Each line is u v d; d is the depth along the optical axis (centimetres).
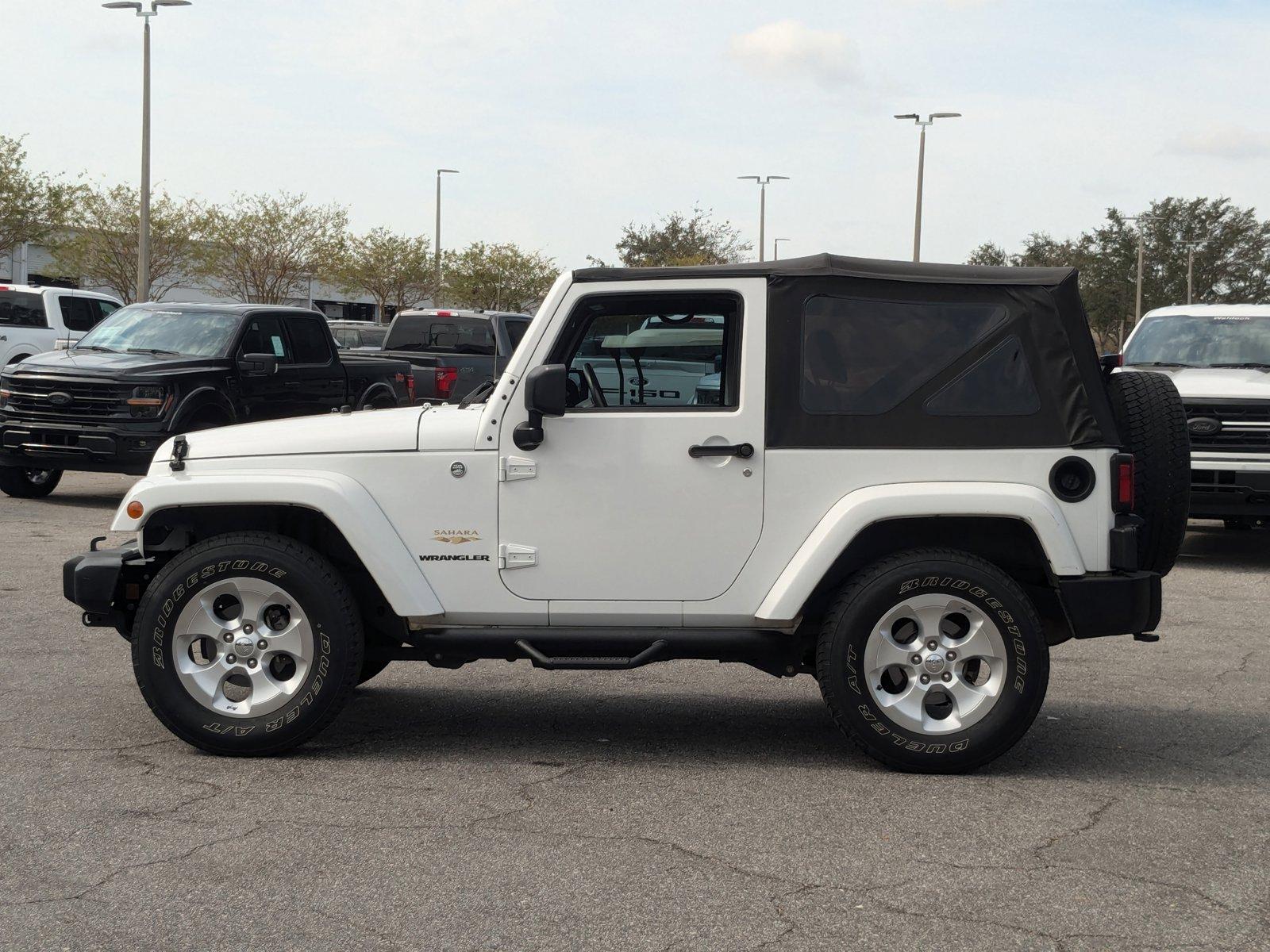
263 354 1403
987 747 518
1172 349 1259
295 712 531
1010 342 527
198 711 534
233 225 4909
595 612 533
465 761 540
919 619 521
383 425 541
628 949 358
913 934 370
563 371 510
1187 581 1080
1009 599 514
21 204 4050
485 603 534
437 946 360
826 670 522
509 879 408
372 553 527
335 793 493
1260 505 1103
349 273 5512
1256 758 556
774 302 526
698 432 526
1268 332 1263
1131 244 7212
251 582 530
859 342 528
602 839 445
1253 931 374
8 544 1105
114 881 403
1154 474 544
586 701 648
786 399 525
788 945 362
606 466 528
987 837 451
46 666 694
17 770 518
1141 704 658
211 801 482
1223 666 752
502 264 5966
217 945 359
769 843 443
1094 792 506
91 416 1335
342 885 402
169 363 1359
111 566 552
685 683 692
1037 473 523
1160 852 438
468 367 1797
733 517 527
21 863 418
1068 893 401
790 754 555
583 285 532
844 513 516
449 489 532
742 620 531
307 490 527
